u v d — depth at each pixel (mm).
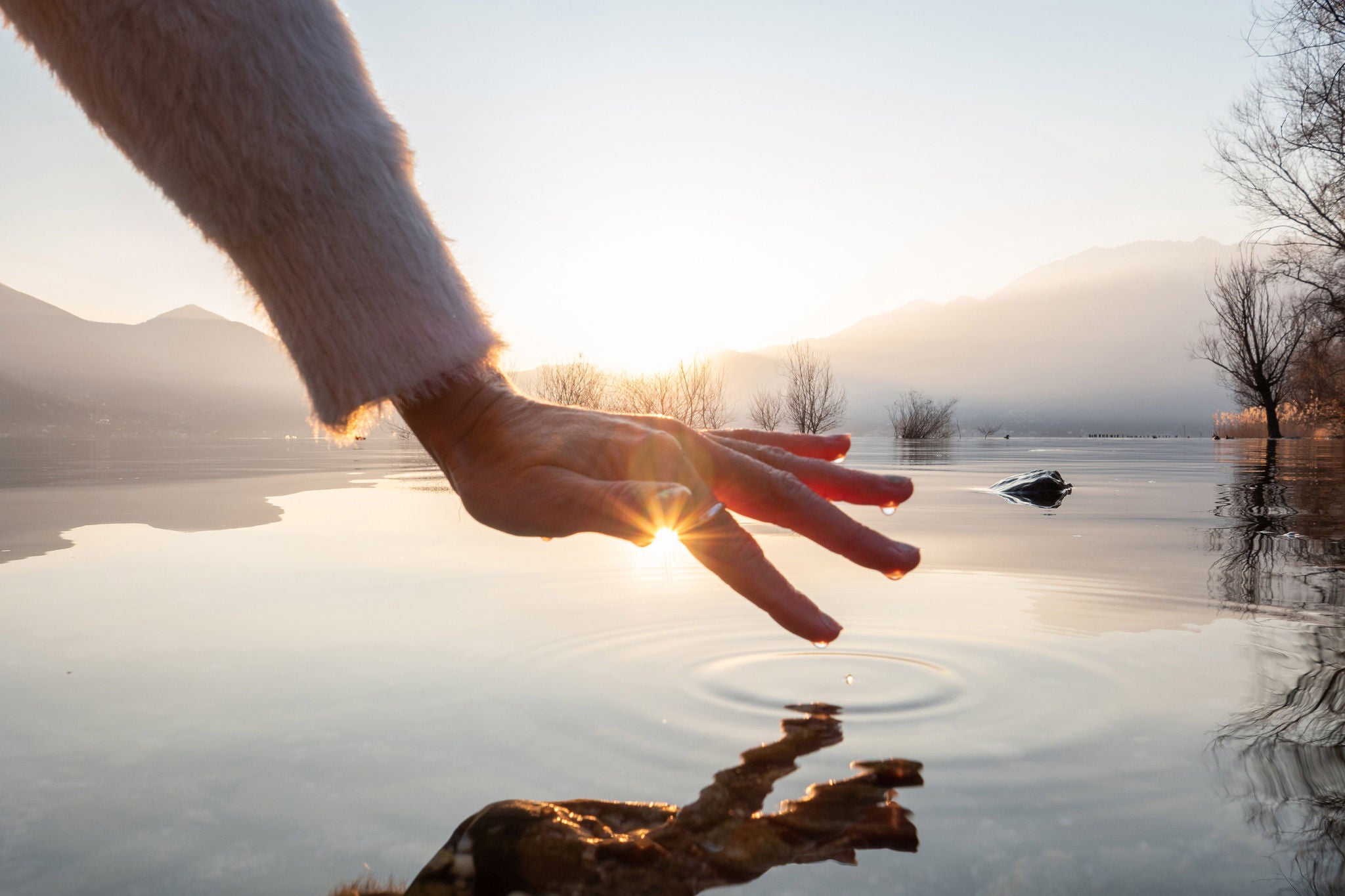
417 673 1368
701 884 700
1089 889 675
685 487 576
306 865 744
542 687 1287
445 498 4750
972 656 1451
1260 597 1981
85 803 887
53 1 483
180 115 489
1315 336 16969
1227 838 780
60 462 8977
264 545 2896
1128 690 1251
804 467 661
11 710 1213
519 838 789
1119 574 2322
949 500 4922
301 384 539
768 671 1358
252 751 1034
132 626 1732
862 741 1045
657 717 1143
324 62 519
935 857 746
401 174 551
